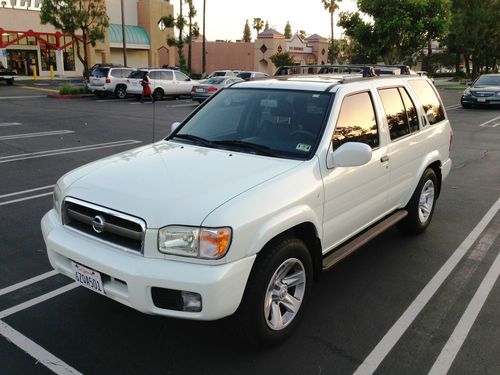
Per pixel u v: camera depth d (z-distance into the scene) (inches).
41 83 1397.6
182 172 134.6
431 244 212.7
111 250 121.3
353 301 161.5
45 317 148.4
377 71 220.7
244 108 171.5
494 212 260.5
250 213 118.3
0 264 185.8
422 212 222.5
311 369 125.6
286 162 142.1
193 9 1728.6
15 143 457.7
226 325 126.7
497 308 157.6
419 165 205.6
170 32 1982.0
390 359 130.2
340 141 154.4
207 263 112.6
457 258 197.6
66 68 1722.4
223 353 131.6
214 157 147.1
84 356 129.4
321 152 145.3
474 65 1756.9
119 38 1820.9
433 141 216.2
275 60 2062.0
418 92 216.5
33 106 810.2
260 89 176.4
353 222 163.3
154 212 115.6
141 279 112.9
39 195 281.3
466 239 219.0
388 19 861.8
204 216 113.3
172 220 113.6
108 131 546.9
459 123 643.5
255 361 128.3
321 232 145.0
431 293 167.5
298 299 139.6
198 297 112.7
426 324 147.6
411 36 863.7
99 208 123.1
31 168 353.7
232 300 115.2
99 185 130.2
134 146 453.4
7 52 1584.6
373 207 174.4
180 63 1795.0
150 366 125.8
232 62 2351.1
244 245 116.2
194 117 182.2
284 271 132.5
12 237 213.8
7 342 135.0
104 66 1075.3
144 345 134.7
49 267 183.6
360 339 139.5
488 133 555.5
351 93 165.3
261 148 152.4
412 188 204.1
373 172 168.6
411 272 184.2
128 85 984.9
